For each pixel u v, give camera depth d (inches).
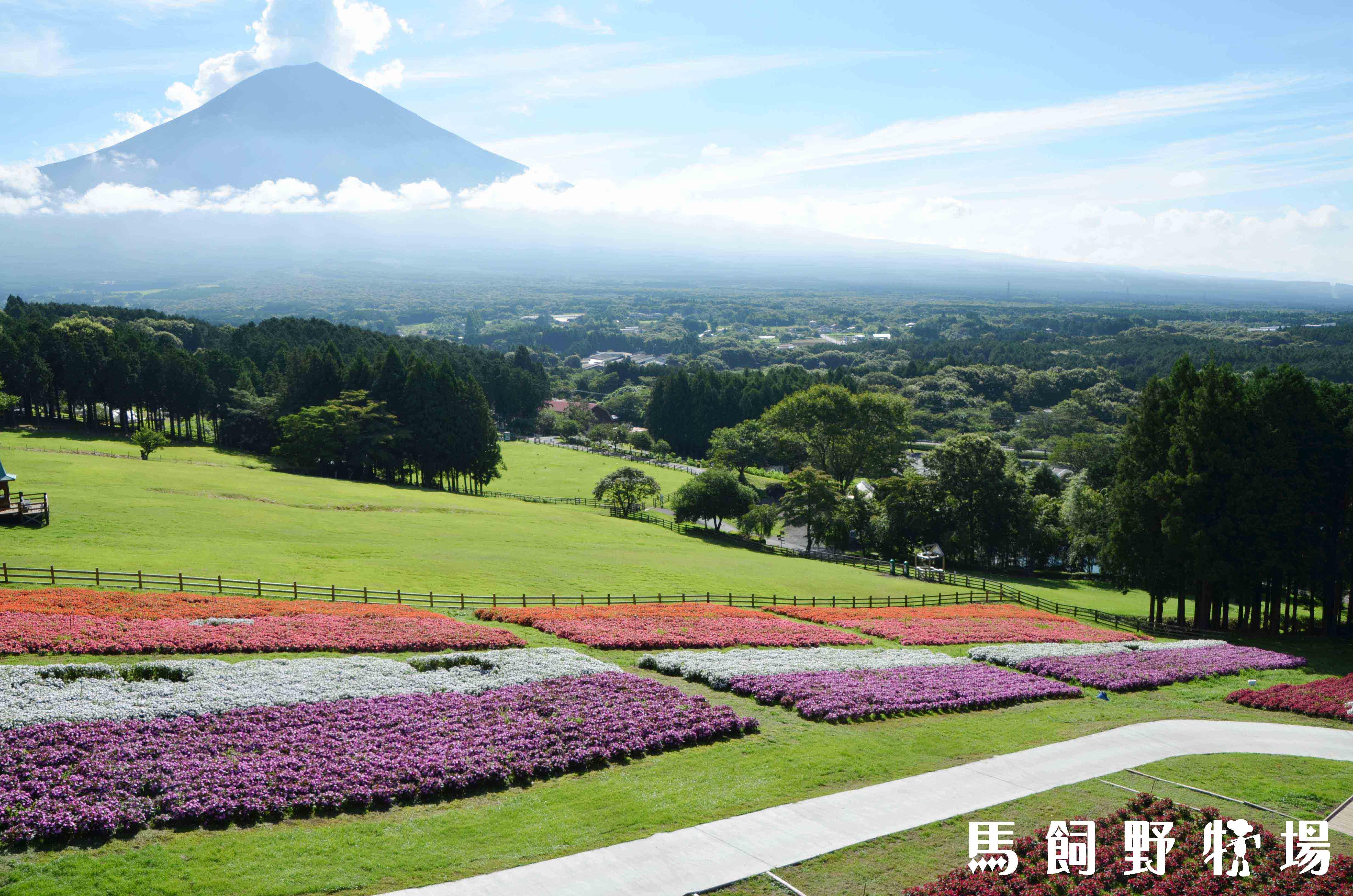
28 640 1083.9
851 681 1216.8
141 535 2001.7
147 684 970.1
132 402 4586.6
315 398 4448.8
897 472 4227.4
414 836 700.0
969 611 2034.9
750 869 654.5
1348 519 1935.3
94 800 700.7
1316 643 1904.5
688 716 1007.0
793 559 2925.7
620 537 2903.5
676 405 6043.3
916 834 729.6
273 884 615.5
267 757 807.7
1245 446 1961.1
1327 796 845.8
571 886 621.9
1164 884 655.8
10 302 6441.9
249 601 1448.1
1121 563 2146.9
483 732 912.9
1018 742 988.6
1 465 1963.6
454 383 4121.6
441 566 2011.6
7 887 590.6
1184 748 984.9
